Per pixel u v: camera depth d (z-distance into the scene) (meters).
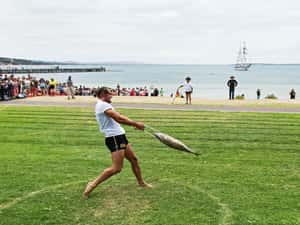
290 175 8.24
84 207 6.45
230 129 13.73
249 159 9.61
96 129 13.78
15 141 11.79
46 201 6.73
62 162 9.29
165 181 7.80
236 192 7.15
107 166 8.95
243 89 69.81
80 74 182.25
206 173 8.38
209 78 129.38
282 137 12.36
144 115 17.30
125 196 6.93
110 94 6.87
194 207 6.41
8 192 7.18
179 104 22.61
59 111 18.83
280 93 59.62
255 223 5.80
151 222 5.84
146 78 127.19
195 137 12.34
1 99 25.70
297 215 6.09
